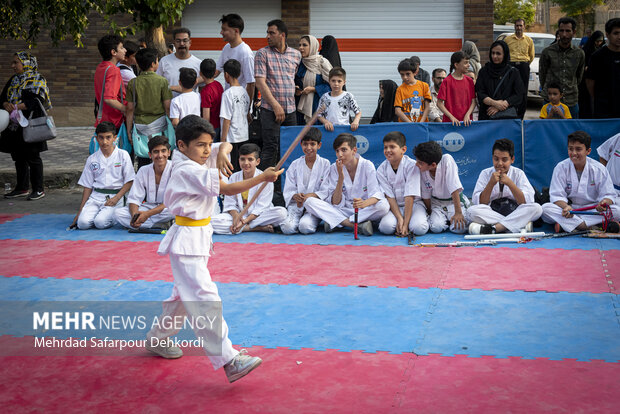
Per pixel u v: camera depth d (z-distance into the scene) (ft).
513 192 23.45
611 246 21.74
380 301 17.08
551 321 15.47
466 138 27.86
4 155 40.09
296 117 30.04
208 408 11.70
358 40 49.88
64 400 12.10
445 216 24.43
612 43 27.94
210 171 12.47
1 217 27.91
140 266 20.62
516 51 43.98
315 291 17.97
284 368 13.26
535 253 21.15
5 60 52.31
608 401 11.60
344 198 24.99
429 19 49.37
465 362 13.35
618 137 24.67
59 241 23.98
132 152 28.58
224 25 29.07
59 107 52.70
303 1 49.32
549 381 12.42
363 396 11.98
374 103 50.62
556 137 27.63
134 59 30.73
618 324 15.19
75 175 34.32
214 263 20.81
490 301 16.87
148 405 11.87
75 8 33.55
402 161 24.45
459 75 28.63
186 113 27.09
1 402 12.05
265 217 24.66
